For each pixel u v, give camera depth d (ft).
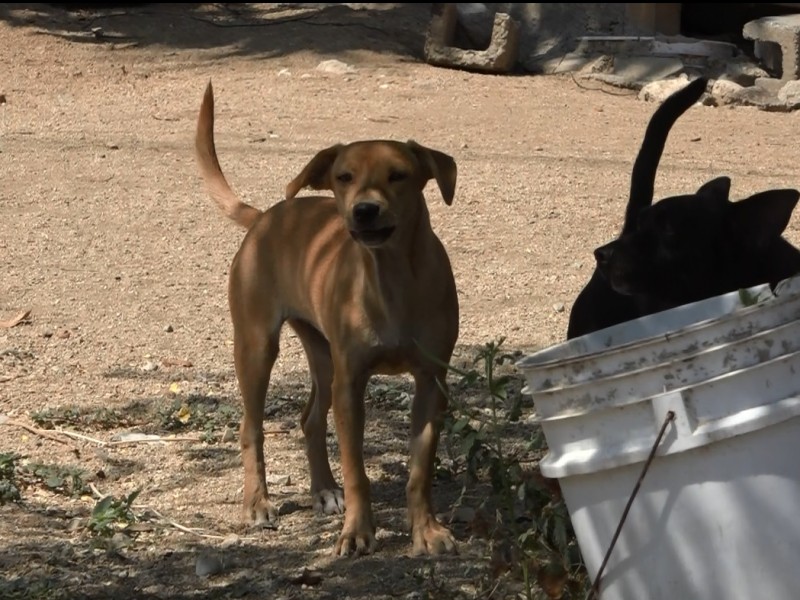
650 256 29.71
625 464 20.04
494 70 87.04
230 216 34.65
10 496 31.48
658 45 86.48
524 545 24.48
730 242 29.63
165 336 44.75
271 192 59.47
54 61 86.53
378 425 37.40
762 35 84.17
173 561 28.40
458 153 66.85
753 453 19.43
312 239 30.45
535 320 46.03
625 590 20.75
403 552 28.60
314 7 99.91
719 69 85.51
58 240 54.03
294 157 65.36
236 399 39.17
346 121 73.36
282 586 26.86
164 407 38.06
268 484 33.32
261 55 88.79
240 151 66.33
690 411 19.48
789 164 64.64
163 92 80.84
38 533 29.81
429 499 28.89
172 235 54.70
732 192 58.70
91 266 51.31
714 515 19.71
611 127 73.36
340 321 28.60
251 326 31.24
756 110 78.64
